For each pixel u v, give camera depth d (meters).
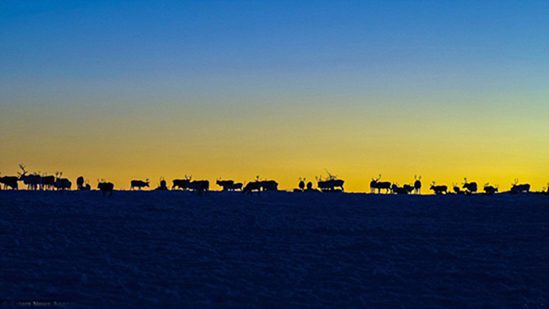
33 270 20.86
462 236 32.84
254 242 29.20
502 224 38.44
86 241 27.55
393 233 33.56
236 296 18.47
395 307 17.80
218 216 39.12
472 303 18.41
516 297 19.27
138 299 17.64
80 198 47.28
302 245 28.64
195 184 67.12
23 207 38.31
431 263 24.77
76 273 20.52
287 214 41.62
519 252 27.56
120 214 37.94
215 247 27.44
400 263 24.67
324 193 62.44
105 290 18.58
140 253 25.17
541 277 22.20
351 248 28.11
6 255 23.33
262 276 21.44
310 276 21.72
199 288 19.39
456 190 79.06
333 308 17.48
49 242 26.72
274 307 17.42
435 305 18.14
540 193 67.38
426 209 47.12
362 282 21.00
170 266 22.78
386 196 58.78
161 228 32.78
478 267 23.92
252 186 57.50
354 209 46.16
